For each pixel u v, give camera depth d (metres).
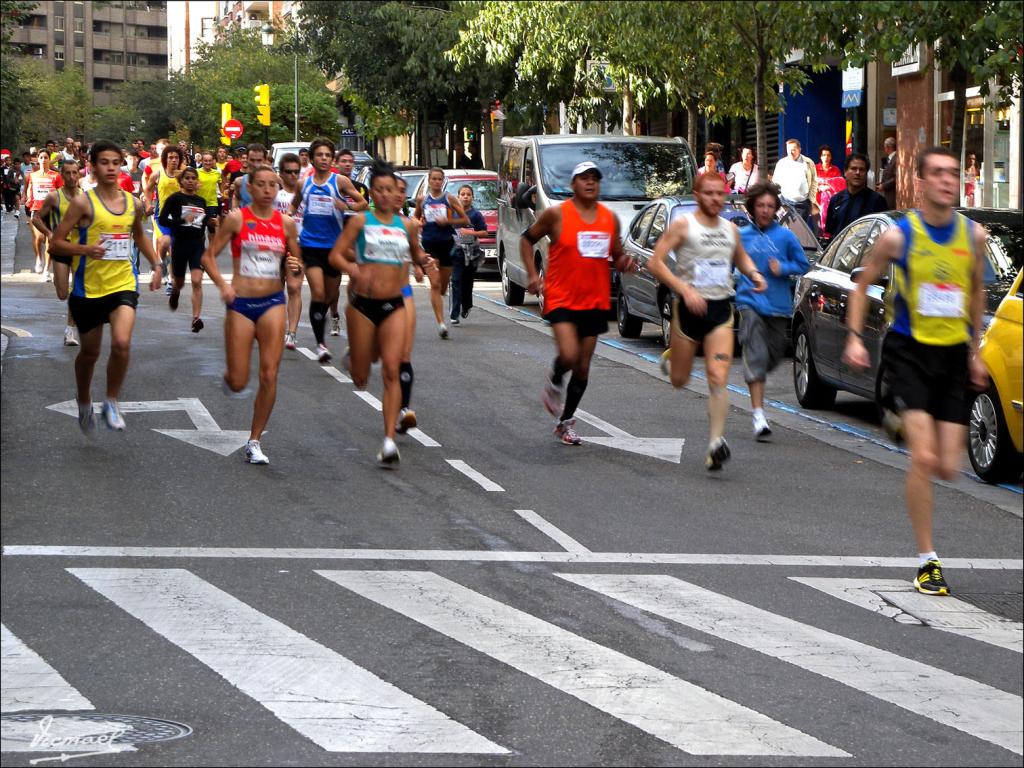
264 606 13.00
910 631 12.80
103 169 19.80
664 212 33.53
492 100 78.50
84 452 19.98
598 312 20.94
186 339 32.38
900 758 9.66
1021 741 10.03
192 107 158.38
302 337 33.28
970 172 45.28
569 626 12.60
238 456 19.98
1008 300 19.28
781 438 22.59
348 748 9.61
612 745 9.76
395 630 12.34
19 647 11.68
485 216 52.88
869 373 22.89
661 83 50.50
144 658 11.45
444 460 20.20
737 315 32.16
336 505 17.30
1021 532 16.84
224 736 9.80
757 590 14.05
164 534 15.66
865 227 24.17
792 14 35.78
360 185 32.53
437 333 35.59
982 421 19.48
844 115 60.91
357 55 81.94
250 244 19.16
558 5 52.34
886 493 18.80
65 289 20.42
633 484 18.98
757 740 9.92
